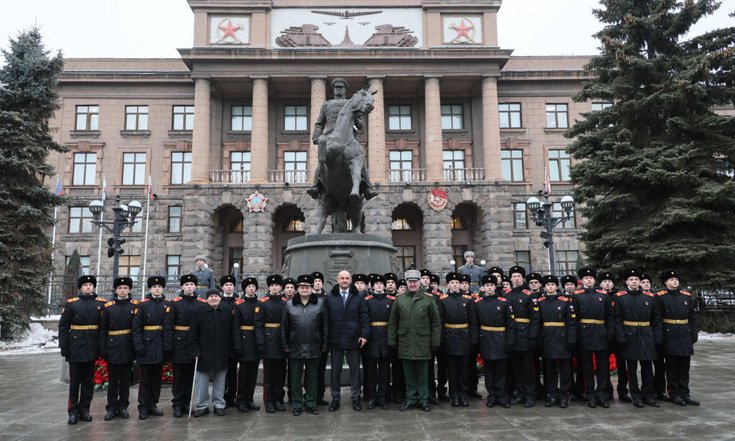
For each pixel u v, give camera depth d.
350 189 11.80
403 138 42.09
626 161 21.52
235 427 7.48
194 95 41.06
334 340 8.40
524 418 7.76
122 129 42.31
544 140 42.84
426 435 6.84
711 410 8.14
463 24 40.66
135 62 43.53
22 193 22.11
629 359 8.62
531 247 41.38
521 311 8.77
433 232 37.25
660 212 20.86
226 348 8.52
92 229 40.91
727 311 21.02
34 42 23.41
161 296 8.62
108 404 8.29
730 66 21.88
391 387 9.27
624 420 7.57
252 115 39.47
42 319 23.84
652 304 8.72
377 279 8.94
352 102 11.59
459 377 8.75
